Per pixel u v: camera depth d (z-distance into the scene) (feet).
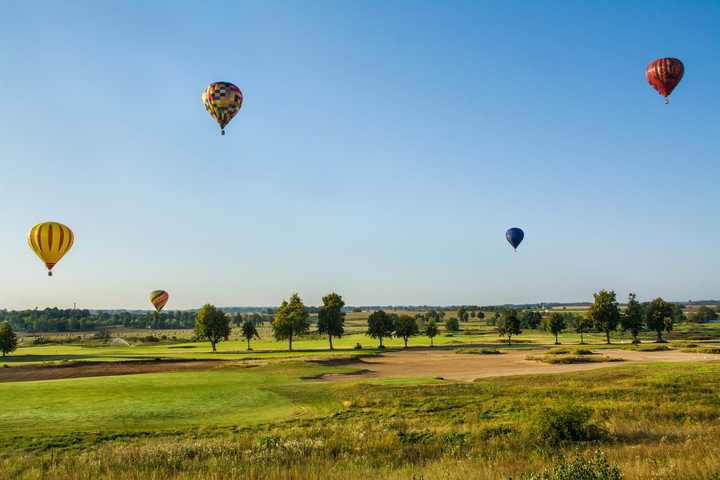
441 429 58.80
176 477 37.96
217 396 94.38
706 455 32.71
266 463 43.14
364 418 72.18
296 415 76.13
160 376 131.85
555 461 33.65
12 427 65.21
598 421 52.85
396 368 163.53
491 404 79.20
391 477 34.71
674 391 85.35
